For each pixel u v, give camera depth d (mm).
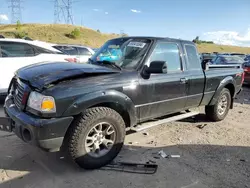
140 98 4078
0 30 66750
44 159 3934
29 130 3223
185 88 4875
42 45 7410
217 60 15023
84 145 3521
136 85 3980
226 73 5965
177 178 3547
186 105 5086
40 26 70500
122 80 3838
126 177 3527
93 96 3443
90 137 3611
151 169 3736
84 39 66625
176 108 4875
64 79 3414
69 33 66688
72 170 3652
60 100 3229
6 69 6688
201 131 5496
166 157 4164
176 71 4750
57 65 3998
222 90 5949
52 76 3469
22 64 6891
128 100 3875
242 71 6602
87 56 13531
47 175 3502
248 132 5594
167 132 5340
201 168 3850
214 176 3637
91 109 3521
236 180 3557
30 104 3338
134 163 3885
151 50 4336
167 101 4566
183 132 5379
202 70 5336
